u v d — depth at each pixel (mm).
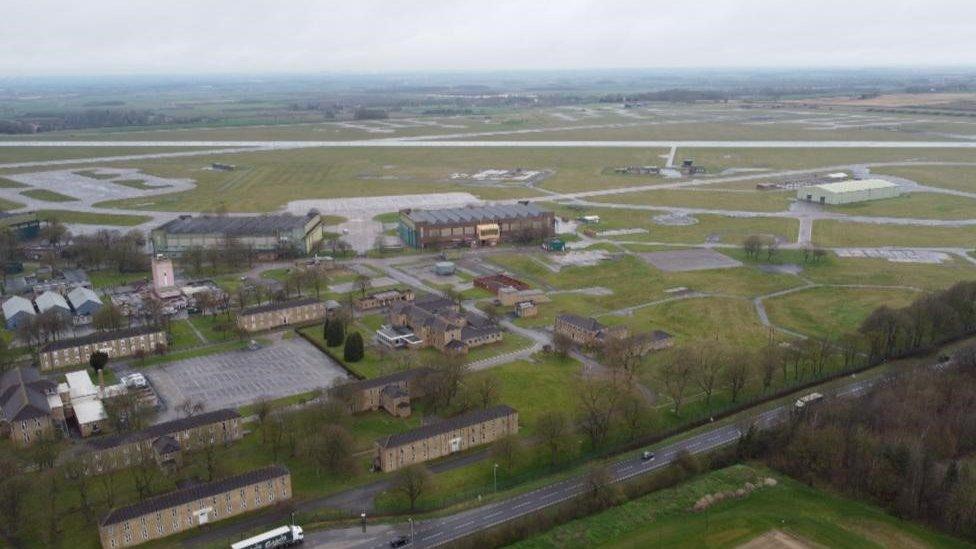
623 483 183250
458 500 178250
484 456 199375
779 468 190250
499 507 175000
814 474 185125
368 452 199500
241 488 171375
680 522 168125
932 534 164875
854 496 178625
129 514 159875
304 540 162500
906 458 178250
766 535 163250
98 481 185000
